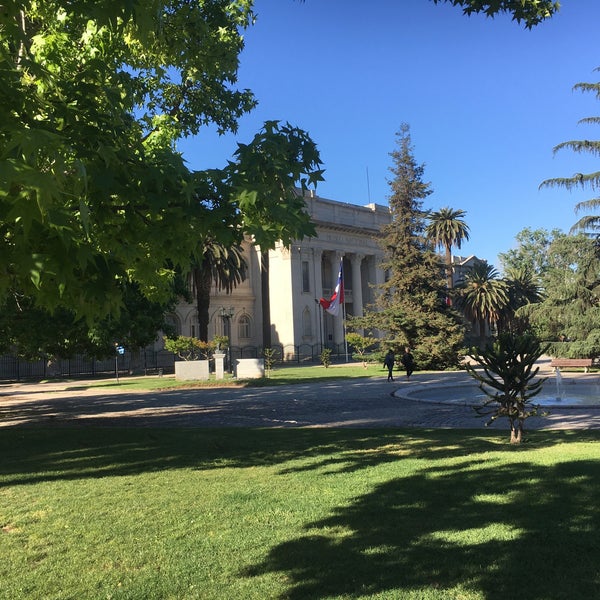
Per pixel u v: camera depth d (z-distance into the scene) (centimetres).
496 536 451
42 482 711
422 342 3647
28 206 213
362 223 7650
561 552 412
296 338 6669
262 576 389
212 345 4622
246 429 1192
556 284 3353
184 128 1229
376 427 1238
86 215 216
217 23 1099
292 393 2269
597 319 3144
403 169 4125
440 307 3859
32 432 1221
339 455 837
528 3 443
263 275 6319
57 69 689
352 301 7481
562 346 3247
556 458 741
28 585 386
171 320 6234
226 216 400
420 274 3847
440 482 632
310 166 448
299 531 482
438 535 458
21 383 4391
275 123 432
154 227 386
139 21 294
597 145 2766
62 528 513
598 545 422
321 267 7150
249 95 1288
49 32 700
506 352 922
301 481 667
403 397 1922
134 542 469
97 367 5622
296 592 362
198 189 388
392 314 3781
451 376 2934
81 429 1261
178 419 1523
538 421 1269
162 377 4044
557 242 3303
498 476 649
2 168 202
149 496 618
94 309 312
